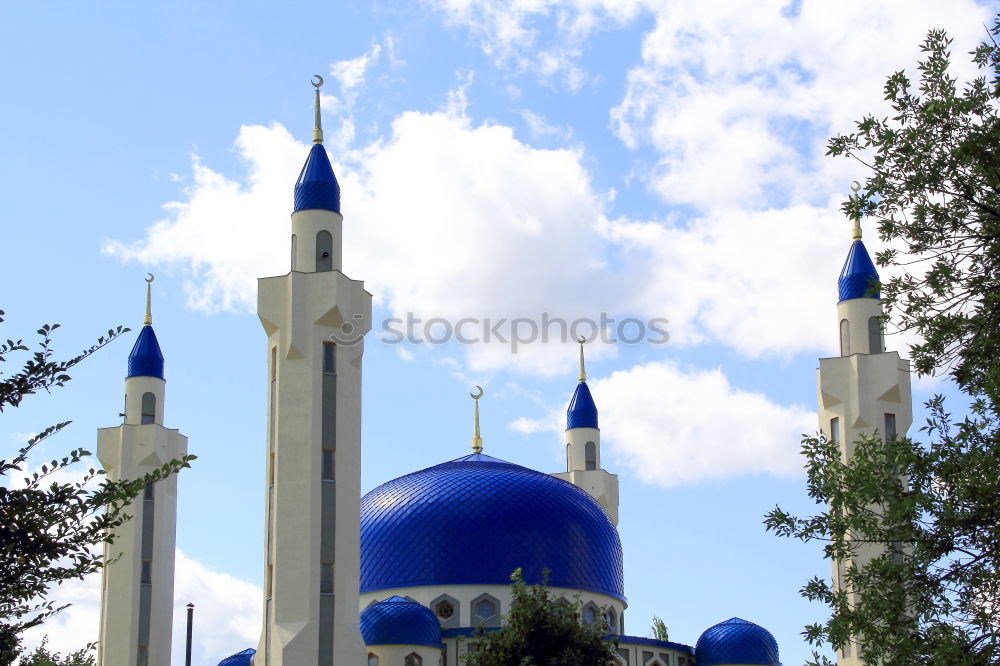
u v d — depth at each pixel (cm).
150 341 7625
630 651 7288
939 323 2547
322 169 6419
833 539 2814
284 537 5897
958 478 2542
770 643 7425
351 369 6191
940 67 2656
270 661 5747
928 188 2555
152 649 7112
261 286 6256
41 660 2997
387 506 7512
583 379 8575
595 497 8206
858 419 6141
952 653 2439
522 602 5828
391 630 6669
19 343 2416
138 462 7312
